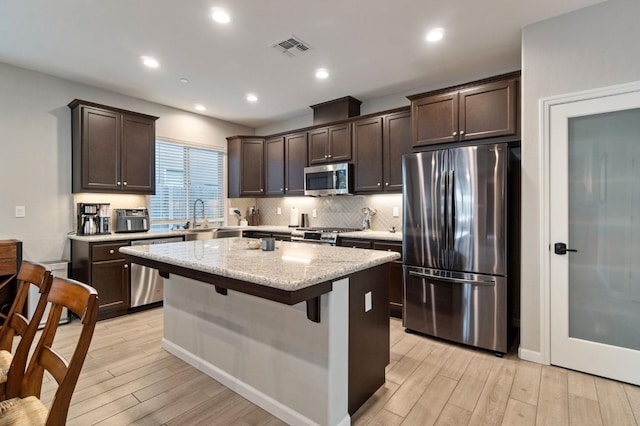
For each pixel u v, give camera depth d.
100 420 1.81
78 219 3.68
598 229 2.34
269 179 5.21
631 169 2.23
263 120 5.41
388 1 2.28
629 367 2.20
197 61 3.20
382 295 2.13
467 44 2.89
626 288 2.25
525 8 2.34
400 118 3.80
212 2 2.28
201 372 2.34
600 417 1.83
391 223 4.20
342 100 4.32
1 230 3.25
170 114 4.64
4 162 3.26
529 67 2.53
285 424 1.81
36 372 1.25
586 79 2.32
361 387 1.91
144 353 2.64
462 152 2.75
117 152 3.81
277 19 2.49
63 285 1.23
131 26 2.57
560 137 2.42
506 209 2.58
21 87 3.35
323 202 4.91
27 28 2.59
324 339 1.67
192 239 4.26
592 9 2.30
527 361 2.53
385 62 3.24
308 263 1.85
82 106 3.54
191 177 4.96
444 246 2.85
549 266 2.46
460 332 2.79
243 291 1.64
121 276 3.57
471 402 1.98
